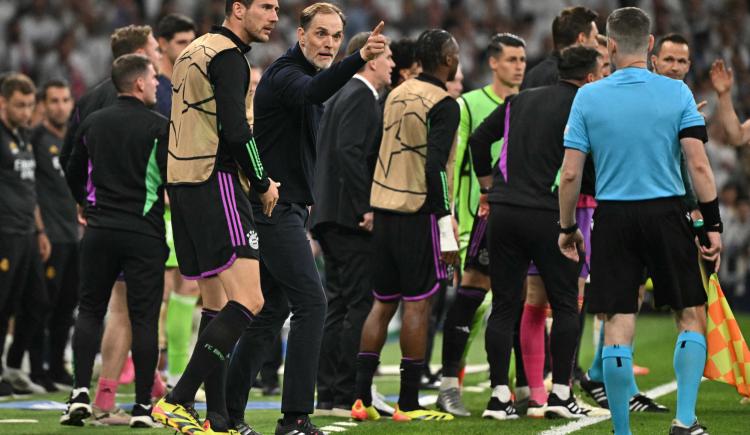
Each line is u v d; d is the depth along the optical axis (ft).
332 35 65.82
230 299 59.06
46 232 102.89
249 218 60.03
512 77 86.74
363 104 80.38
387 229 75.00
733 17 257.75
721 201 182.70
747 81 239.50
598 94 60.85
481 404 87.45
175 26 92.12
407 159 74.90
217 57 58.54
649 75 60.80
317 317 64.23
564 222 62.44
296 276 64.08
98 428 73.56
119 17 222.89
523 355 79.36
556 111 75.00
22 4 216.95
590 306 60.23
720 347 63.46
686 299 59.98
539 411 77.51
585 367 115.65
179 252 61.05
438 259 74.64
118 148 74.95
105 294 75.92
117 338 76.54
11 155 98.07
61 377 101.55
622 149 59.77
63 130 106.63
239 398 65.10
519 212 74.59
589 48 76.07
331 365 82.12
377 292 76.23
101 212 75.10
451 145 74.13
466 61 233.55
